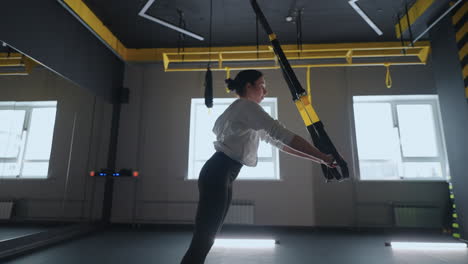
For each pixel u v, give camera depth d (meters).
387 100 4.88
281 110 4.72
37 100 3.35
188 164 4.66
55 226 3.54
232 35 4.43
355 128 4.70
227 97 4.89
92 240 3.54
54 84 3.57
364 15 2.92
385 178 4.60
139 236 3.81
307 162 4.52
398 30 3.96
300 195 4.41
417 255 2.90
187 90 4.92
